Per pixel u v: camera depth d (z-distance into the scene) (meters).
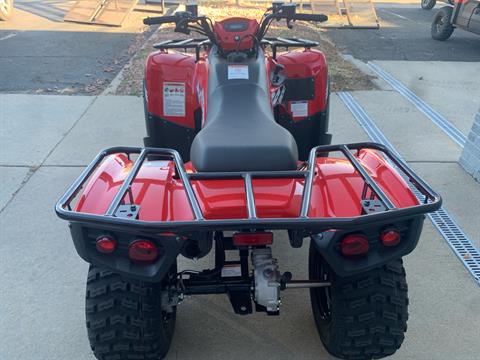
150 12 13.38
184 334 2.89
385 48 9.96
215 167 2.32
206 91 3.11
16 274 3.33
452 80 7.69
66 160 4.89
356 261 2.04
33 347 2.78
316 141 4.19
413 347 2.79
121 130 5.59
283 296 3.18
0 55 8.90
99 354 2.32
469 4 9.93
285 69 3.91
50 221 3.91
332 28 11.96
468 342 2.83
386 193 2.23
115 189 2.23
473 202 4.23
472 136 4.63
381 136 5.50
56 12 13.43
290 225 1.88
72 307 3.07
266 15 3.53
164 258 1.99
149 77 3.93
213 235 2.42
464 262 3.48
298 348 2.80
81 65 8.28
